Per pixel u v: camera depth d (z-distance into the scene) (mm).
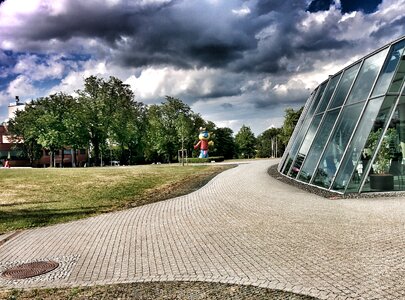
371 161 14281
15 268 7211
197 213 12242
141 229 10289
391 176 14164
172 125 78375
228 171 30250
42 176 29750
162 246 8336
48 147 68312
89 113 64688
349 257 6770
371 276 5785
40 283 6242
